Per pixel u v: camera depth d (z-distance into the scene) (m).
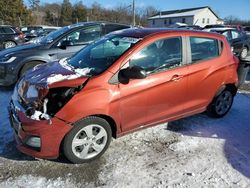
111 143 4.30
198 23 66.81
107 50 4.25
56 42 6.91
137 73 3.69
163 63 4.20
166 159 3.94
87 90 3.59
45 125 3.40
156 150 4.16
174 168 3.75
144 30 4.50
